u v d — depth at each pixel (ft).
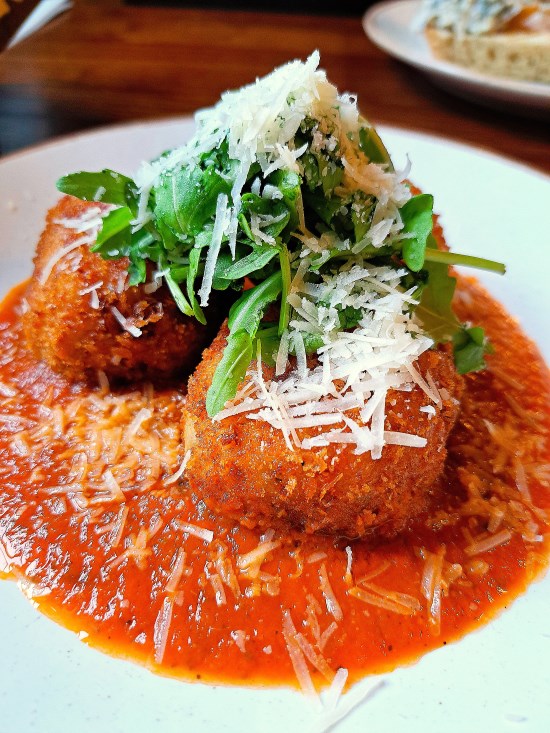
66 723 0.30
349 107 0.40
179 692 0.32
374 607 0.36
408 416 0.36
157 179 0.41
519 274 0.58
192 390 0.40
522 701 0.32
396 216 0.40
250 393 0.36
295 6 1.13
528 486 0.42
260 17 1.00
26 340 0.50
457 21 0.84
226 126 0.39
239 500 0.37
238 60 0.88
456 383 0.42
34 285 0.47
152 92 0.79
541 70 0.83
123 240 0.42
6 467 0.42
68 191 0.41
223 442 0.36
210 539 0.38
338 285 0.37
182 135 0.64
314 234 0.40
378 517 0.37
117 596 0.36
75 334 0.44
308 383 0.35
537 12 0.85
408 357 0.37
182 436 0.43
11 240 0.57
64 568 0.37
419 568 0.38
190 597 0.36
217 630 0.34
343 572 0.37
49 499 0.40
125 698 0.31
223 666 0.33
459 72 0.78
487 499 0.41
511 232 0.60
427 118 0.79
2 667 0.32
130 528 0.39
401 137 0.65
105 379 0.47
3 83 0.80
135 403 0.46
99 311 0.43
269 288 0.37
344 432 0.35
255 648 0.34
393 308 0.37
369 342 0.36
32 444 0.43
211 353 0.41
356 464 0.35
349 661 0.34
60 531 0.38
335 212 0.39
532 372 0.51
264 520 0.38
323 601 0.36
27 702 0.31
